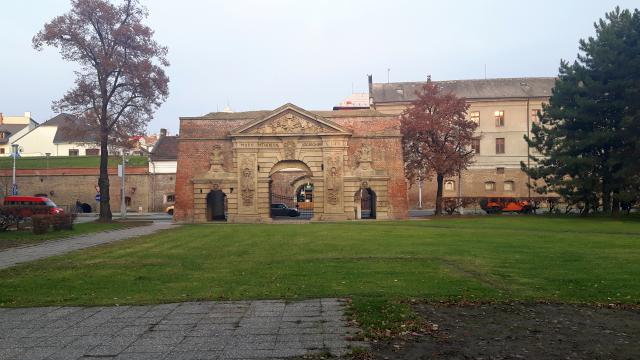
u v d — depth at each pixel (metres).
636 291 11.88
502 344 8.20
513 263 16.50
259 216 47.19
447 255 18.73
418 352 7.84
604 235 27.44
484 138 68.75
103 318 10.14
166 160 68.38
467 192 68.62
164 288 12.99
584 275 14.08
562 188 44.94
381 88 72.12
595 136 40.84
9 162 72.31
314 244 23.52
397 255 18.86
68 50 40.16
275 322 9.63
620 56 40.31
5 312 10.66
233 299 11.57
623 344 8.16
